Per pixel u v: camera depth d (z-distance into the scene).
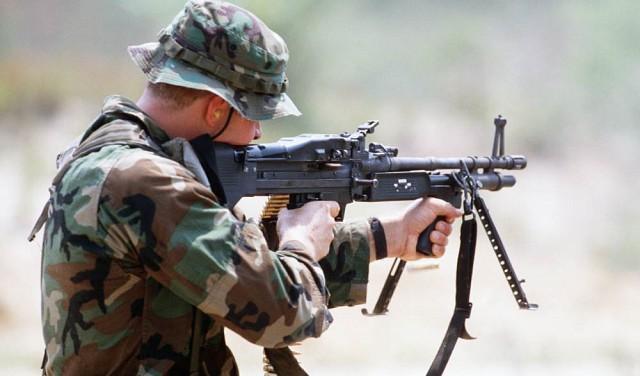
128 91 48.72
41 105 44.81
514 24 58.56
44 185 35.22
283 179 8.06
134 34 53.84
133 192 6.92
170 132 7.51
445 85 54.41
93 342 7.16
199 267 6.90
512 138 49.56
